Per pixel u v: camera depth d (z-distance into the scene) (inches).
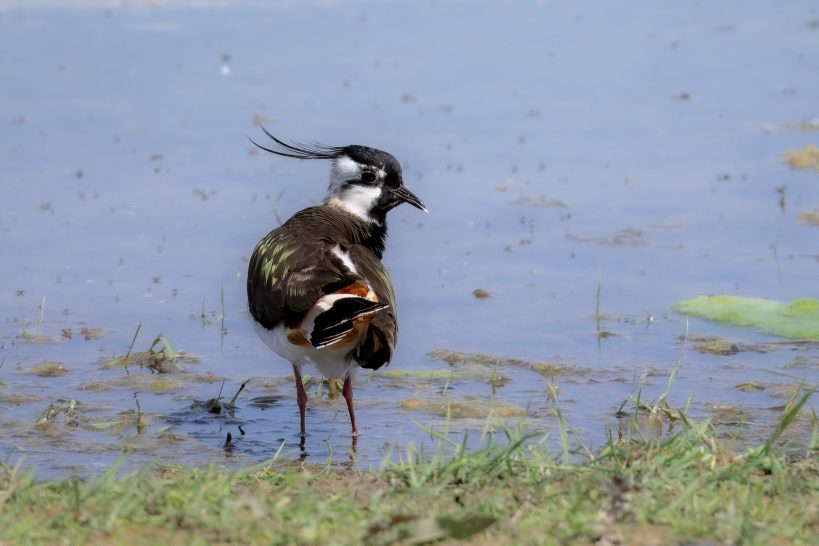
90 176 697.0
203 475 335.9
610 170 721.6
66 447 411.8
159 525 281.1
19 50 884.6
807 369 493.4
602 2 1057.5
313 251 415.5
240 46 908.6
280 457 407.5
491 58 898.1
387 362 403.2
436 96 817.5
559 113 802.2
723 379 484.7
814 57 904.3
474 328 542.3
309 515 284.0
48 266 594.6
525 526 278.5
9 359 501.4
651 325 543.8
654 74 871.7
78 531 276.1
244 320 554.3
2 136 745.6
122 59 875.4
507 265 610.5
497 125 778.8
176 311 556.1
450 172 713.0
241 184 693.3
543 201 679.7
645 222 654.5
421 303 568.7
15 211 649.6
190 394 474.9
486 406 458.0
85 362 501.4
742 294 572.7
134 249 614.5
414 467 331.0
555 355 513.7
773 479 318.7
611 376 490.0
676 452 336.5
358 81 840.3
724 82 857.5
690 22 998.4
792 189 689.0
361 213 490.0
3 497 300.8
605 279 592.4
